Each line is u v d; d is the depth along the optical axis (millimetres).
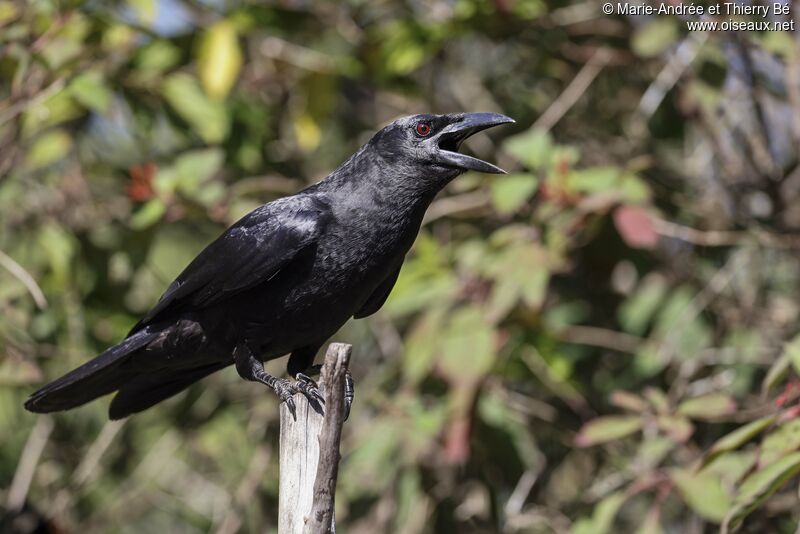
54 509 12023
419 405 10469
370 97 14148
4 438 12812
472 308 9891
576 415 11695
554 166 9867
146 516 14531
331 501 6066
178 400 13227
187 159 10688
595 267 11891
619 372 12031
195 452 13438
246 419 13094
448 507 11531
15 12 10148
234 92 12227
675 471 8750
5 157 11336
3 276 12031
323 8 12625
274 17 12180
